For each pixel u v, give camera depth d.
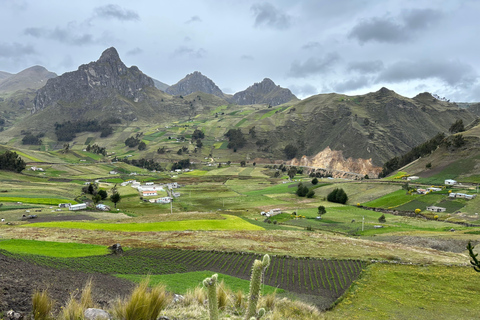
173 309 11.91
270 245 54.59
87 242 49.47
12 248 37.75
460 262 47.50
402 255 51.12
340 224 91.25
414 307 29.05
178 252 46.59
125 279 25.14
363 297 32.03
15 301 9.57
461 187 118.06
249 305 4.23
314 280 37.34
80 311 8.09
